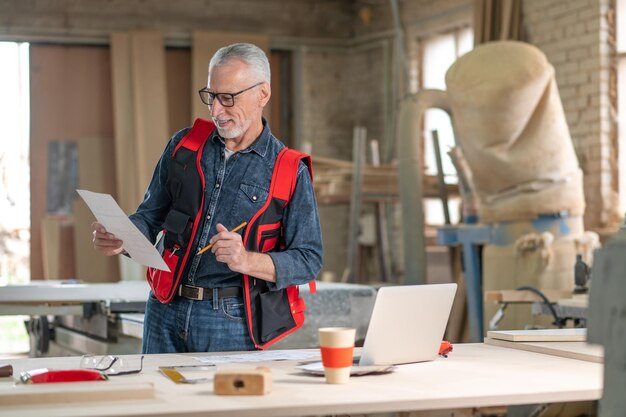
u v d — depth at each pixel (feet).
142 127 33.47
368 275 33.91
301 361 7.96
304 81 36.24
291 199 9.18
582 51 25.67
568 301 13.66
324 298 14.65
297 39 36.11
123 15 34.35
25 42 33.71
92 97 34.09
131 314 15.07
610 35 25.17
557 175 18.67
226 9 35.50
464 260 20.48
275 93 36.52
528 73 18.07
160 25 34.71
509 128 18.43
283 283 8.71
